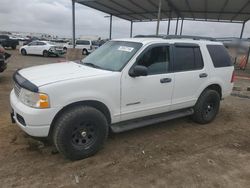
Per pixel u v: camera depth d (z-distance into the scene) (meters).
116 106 4.10
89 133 3.88
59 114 3.63
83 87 3.68
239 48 25.66
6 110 5.94
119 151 4.22
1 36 32.62
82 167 3.66
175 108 5.03
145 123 4.55
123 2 17.02
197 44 5.36
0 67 9.32
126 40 4.84
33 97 3.45
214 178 3.54
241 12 18.08
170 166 3.80
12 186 3.16
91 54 5.12
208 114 5.78
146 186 3.28
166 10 19.12
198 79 5.27
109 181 3.35
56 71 4.04
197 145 4.62
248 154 4.37
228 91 6.12
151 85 4.45
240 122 6.14
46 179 3.33
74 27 16.89
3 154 3.90
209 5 16.66
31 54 25.78
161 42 4.68
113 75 3.98
